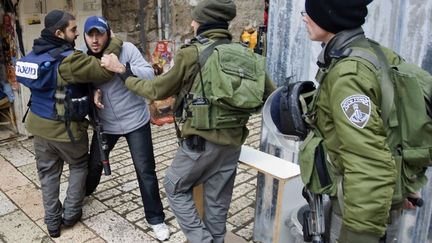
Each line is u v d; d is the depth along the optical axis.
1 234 2.88
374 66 1.25
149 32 5.78
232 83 1.99
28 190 3.57
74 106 2.51
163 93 2.17
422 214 2.06
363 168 1.14
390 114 1.24
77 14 4.72
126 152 4.54
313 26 1.37
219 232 2.42
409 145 1.28
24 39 4.35
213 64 2.01
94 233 2.92
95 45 2.57
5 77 4.80
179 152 2.24
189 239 2.31
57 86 2.48
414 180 1.34
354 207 1.15
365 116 1.16
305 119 1.42
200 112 2.05
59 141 2.56
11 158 4.26
